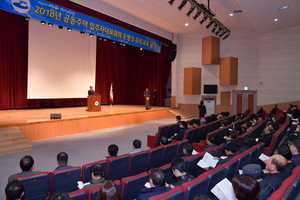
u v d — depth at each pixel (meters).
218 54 16.89
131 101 20.56
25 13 8.66
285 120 9.45
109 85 18.72
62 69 13.75
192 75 17.08
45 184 3.31
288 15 12.10
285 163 2.97
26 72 13.54
